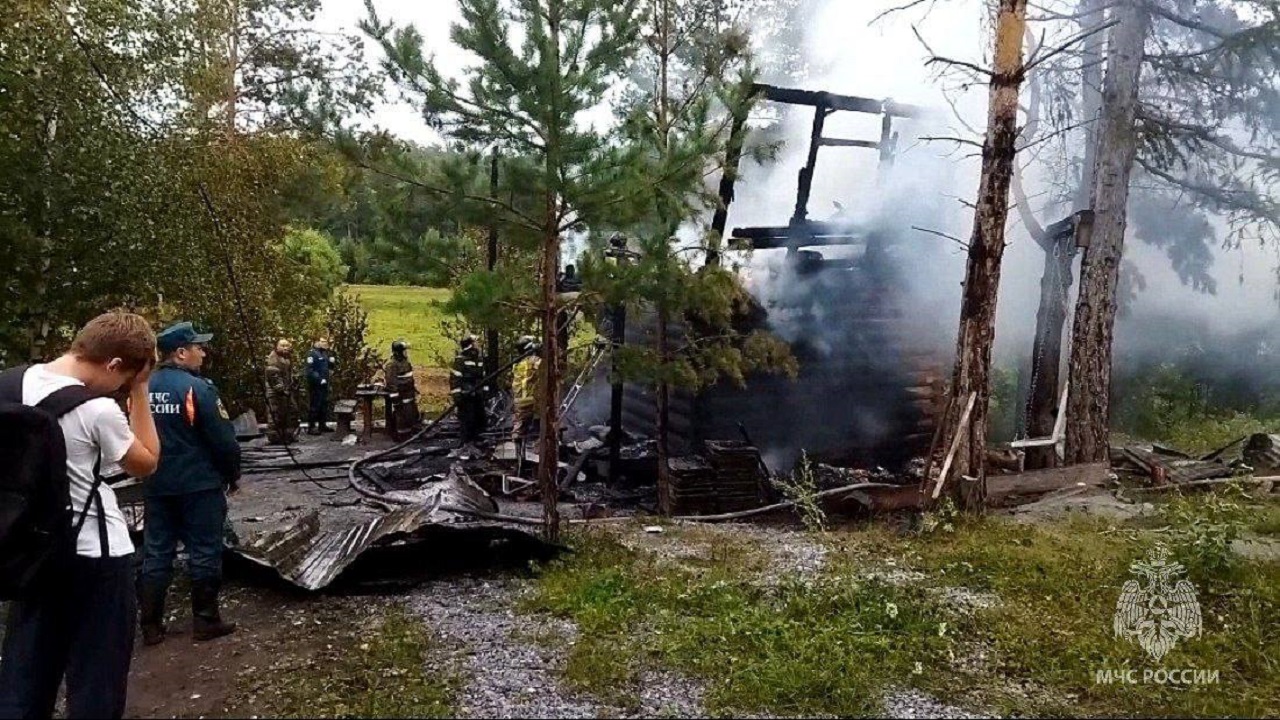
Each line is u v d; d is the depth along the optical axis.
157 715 3.78
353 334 16.67
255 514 7.86
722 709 3.85
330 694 3.93
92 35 9.63
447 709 3.79
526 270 6.45
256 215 14.42
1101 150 10.09
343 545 5.71
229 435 4.61
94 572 3.21
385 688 4.00
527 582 5.59
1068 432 10.18
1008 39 7.18
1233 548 6.40
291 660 4.34
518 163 5.71
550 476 6.16
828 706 3.92
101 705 3.20
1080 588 5.48
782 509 8.16
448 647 4.51
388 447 11.50
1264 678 4.33
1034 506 8.12
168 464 4.50
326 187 15.16
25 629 3.18
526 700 3.91
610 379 7.20
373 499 8.07
